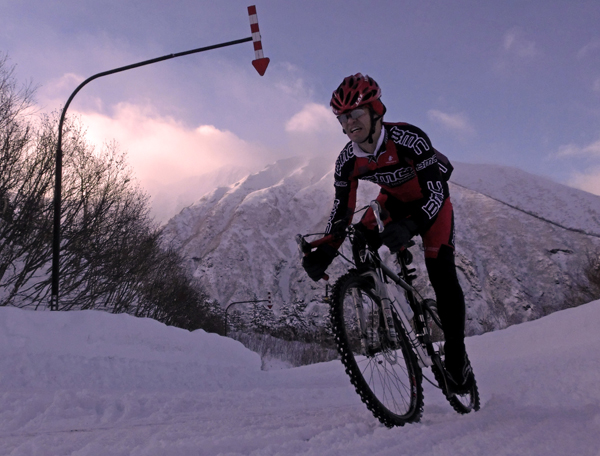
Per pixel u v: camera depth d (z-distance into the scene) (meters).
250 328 60.38
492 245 151.12
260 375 6.79
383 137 2.58
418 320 2.62
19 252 14.11
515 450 1.53
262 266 172.00
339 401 3.98
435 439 1.77
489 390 3.12
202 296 38.78
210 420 2.53
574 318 5.99
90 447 1.56
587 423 1.86
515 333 6.41
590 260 31.72
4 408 2.71
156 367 5.81
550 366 3.46
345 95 2.47
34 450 1.59
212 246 182.75
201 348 7.52
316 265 2.46
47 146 14.50
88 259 16.55
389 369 2.25
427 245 2.61
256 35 9.55
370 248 2.42
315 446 1.63
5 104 13.34
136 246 19.16
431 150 2.56
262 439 1.73
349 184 2.84
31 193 13.85
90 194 16.22
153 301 23.86
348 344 2.06
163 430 2.06
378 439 1.72
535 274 138.88
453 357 2.48
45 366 4.97
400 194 2.78
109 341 6.31
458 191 177.50
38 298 15.02
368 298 2.31
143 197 18.91
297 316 60.44
